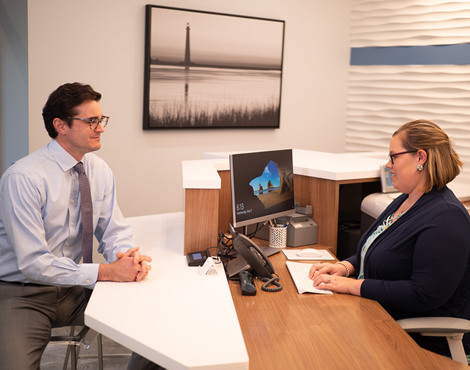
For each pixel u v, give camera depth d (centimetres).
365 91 477
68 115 182
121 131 380
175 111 397
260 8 432
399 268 179
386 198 255
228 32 413
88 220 194
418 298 167
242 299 173
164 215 269
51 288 190
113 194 211
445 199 175
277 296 177
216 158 287
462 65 384
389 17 442
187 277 175
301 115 475
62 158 190
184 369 117
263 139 456
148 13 372
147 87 380
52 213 186
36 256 175
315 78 476
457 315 176
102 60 363
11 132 350
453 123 396
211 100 414
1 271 189
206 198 199
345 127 504
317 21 466
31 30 334
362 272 199
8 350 163
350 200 288
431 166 175
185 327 136
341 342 142
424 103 418
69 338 181
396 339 145
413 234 174
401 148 183
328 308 167
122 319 140
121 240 202
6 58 340
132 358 178
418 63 418
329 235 244
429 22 405
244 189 214
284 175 236
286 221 242
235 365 119
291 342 141
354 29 482
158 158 400
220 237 211
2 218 182
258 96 439
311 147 487
